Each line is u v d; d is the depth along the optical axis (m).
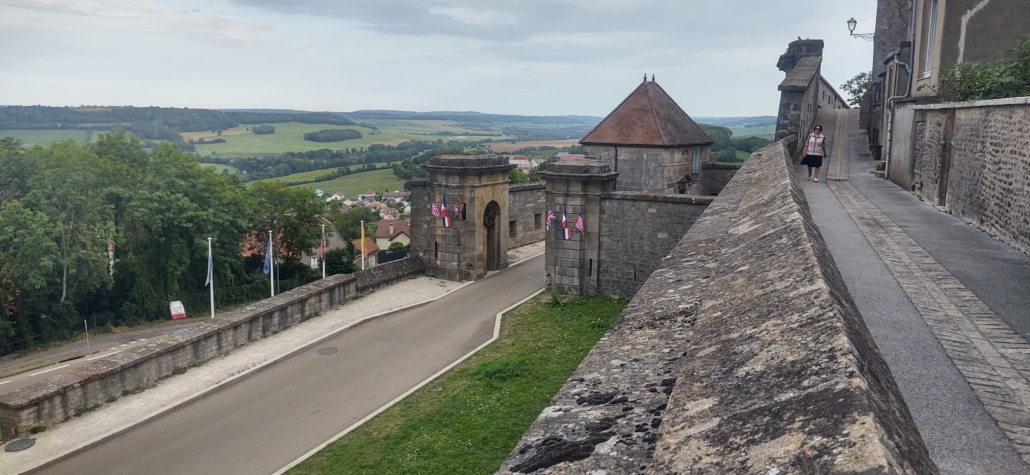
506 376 21.81
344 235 101.19
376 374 23.50
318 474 16.59
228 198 66.06
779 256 5.95
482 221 35.97
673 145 44.22
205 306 64.94
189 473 17.22
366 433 18.61
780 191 9.88
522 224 43.41
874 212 16.14
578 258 31.38
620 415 4.58
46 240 53.88
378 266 34.78
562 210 31.36
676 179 45.59
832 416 2.70
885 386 3.21
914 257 11.07
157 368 23.05
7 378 46.78
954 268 10.25
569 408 4.79
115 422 20.17
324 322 29.12
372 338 27.25
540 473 4.07
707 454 2.86
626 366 5.35
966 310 8.02
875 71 42.72
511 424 18.41
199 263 65.44
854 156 32.56
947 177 16.53
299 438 18.89
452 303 31.62
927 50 23.67
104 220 60.53
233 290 66.56
